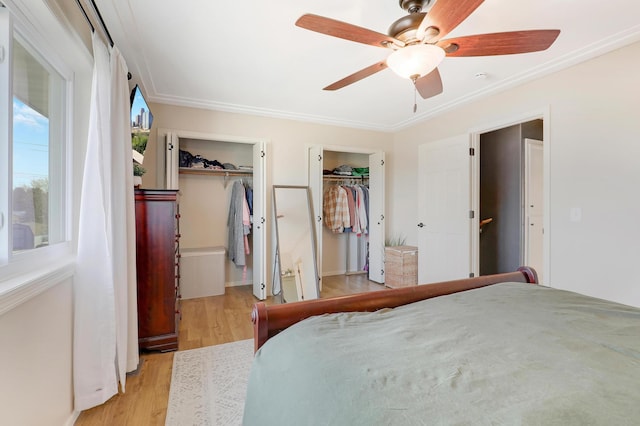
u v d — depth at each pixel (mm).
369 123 4547
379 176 4809
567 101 2689
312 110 3977
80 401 1685
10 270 1255
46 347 1391
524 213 3941
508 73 2861
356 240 5480
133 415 1690
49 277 1366
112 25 2102
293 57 2568
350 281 4840
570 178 2662
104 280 1777
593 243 2510
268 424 858
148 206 2379
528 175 3971
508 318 1227
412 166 4613
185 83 3111
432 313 1291
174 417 1676
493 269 4309
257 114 4043
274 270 4055
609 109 2414
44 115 1617
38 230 1561
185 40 2307
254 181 4105
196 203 4238
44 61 1607
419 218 4234
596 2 1868
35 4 1302
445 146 3871
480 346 981
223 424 1627
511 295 1531
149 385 1977
